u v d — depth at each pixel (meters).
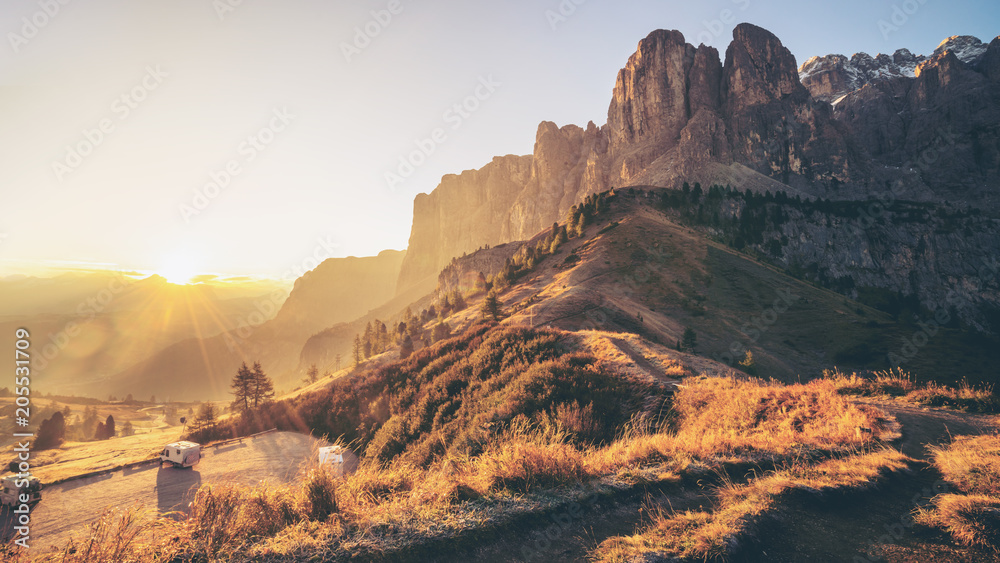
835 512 4.99
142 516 4.32
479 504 5.04
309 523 4.59
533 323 66.56
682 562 3.76
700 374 22.39
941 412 11.52
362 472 6.12
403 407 30.77
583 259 115.00
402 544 4.14
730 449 7.43
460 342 41.19
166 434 88.75
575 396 17.98
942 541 4.29
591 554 4.04
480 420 17.36
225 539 4.27
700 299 93.88
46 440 74.06
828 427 9.93
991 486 5.45
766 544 4.23
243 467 40.62
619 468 6.55
